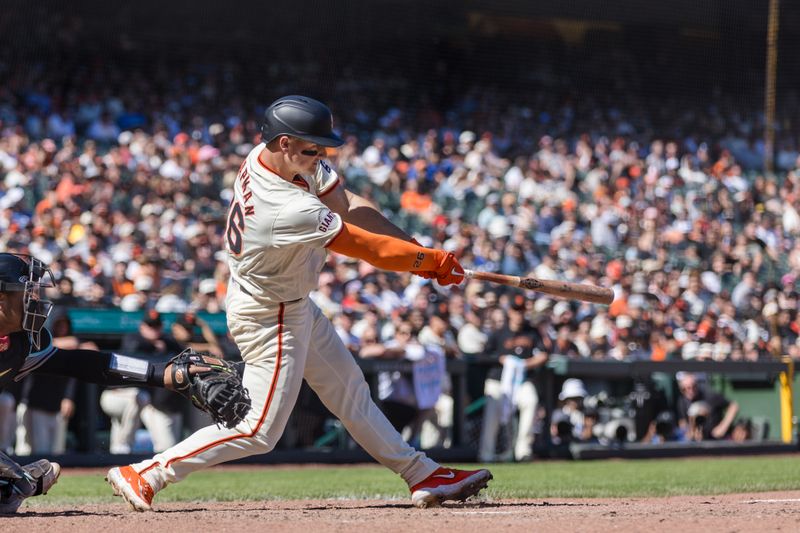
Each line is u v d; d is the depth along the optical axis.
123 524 14.62
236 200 16.23
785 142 101.88
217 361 16.27
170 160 65.25
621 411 43.88
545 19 108.25
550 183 78.88
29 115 73.75
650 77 108.44
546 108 103.50
